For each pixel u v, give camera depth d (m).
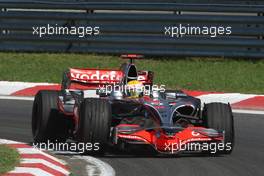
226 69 63.66
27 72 62.97
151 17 63.97
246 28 63.44
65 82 41.69
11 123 46.31
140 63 64.75
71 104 38.97
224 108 37.03
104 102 35.50
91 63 64.75
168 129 34.41
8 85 58.03
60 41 66.06
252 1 63.97
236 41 63.72
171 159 35.47
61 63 65.00
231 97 55.28
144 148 37.28
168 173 32.22
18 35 66.38
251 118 50.12
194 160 35.38
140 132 34.88
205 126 36.84
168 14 63.81
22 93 57.72
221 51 64.25
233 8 63.28
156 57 66.56
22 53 67.75
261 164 35.12
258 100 54.84
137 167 33.34
